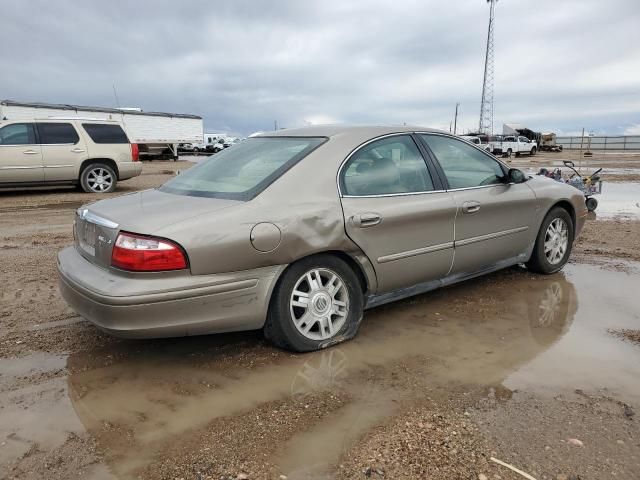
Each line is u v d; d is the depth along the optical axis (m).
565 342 3.83
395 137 4.25
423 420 2.82
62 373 3.42
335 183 3.73
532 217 5.14
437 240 4.25
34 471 2.45
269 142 4.19
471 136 43.06
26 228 8.55
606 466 2.43
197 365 3.52
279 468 2.44
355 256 3.78
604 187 15.21
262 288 3.39
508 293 4.95
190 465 2.48
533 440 2.63
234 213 3.31
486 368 3.43
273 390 3.17
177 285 3.12
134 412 2.95
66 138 13.02
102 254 3.33
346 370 3.42
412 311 4.50
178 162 31.53
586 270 5.73
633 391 3.12
